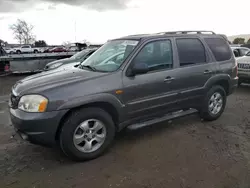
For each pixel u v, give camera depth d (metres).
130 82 3.54
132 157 3.45
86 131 3.27
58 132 3.18
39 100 2.97
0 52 13.02
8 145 3.85
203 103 4.62
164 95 3.95
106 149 3.68
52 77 3.48
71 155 3.22
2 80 11.02
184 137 4.13
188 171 3.08
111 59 3.83
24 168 3.18
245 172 3.06
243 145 3.84
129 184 2.82
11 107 3.31
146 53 3.78
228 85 5.02
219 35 5.03
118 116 3.52
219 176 2.97
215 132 4.36
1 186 2.79
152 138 4.09
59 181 2.89
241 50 11.12
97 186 2.79
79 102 3.10
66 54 13.94
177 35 4.25
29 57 12.62
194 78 4.33
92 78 3.32
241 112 5.58
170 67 4.04
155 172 3.06
